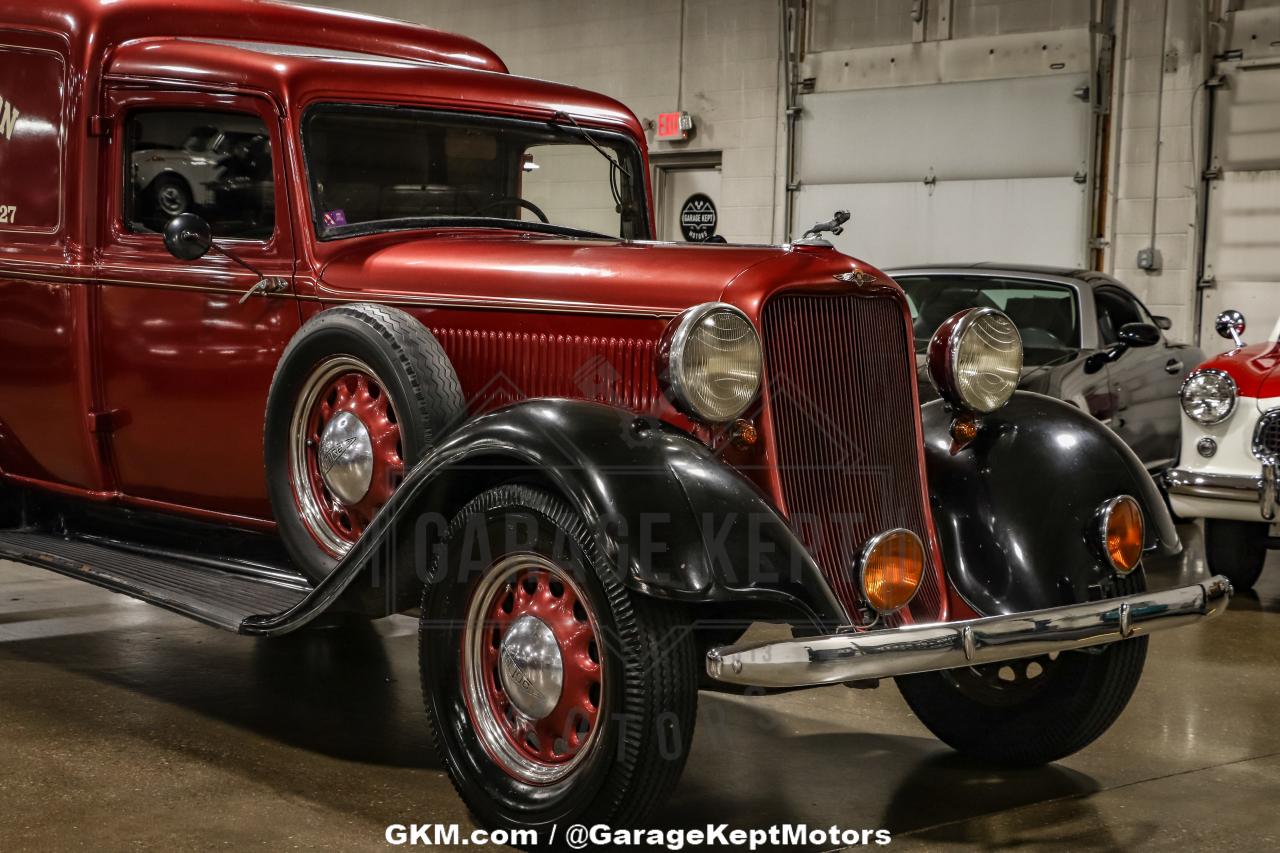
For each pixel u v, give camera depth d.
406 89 3.70
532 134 4.00
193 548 3.89
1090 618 2.81
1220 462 5.38
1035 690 3.33
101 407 3.86
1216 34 9.34
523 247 3.30
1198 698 4.07
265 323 3.51
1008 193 10.20
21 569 5.66
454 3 13.02
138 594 3.39
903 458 3.09
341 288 3.39
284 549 3.68
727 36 11.45
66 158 3.81
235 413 3.60
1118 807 3.12
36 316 3.92
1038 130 10.02
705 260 2.98
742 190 11.53
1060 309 6.73
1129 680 3.23
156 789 3.02
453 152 3.80
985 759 3.42
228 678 3.99
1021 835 2.91
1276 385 5.27
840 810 3.04
